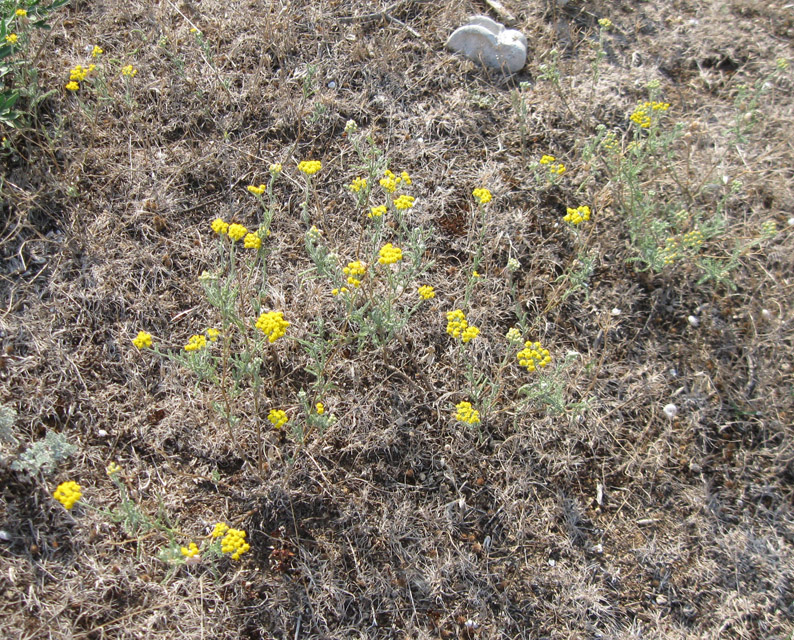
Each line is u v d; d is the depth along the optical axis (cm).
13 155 80
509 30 101
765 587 70
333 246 82
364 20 101
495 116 95
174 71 91
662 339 83
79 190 81
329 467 70
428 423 73
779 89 105
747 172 93
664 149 89
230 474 69
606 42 107
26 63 83
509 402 76
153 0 98
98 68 86
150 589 62
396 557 67
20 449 66
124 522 60
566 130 95
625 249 87
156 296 76
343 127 91
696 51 108
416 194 87
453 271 83
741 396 79
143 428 70
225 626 62
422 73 97
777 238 89
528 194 89
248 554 65
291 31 97
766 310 84
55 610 60
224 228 63
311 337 76
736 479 75
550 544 70
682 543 71
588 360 80
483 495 71
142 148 85
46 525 63
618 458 75
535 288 83
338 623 64
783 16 115
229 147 87
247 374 73
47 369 71
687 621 68
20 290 74
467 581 67
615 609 68
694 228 88
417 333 78
